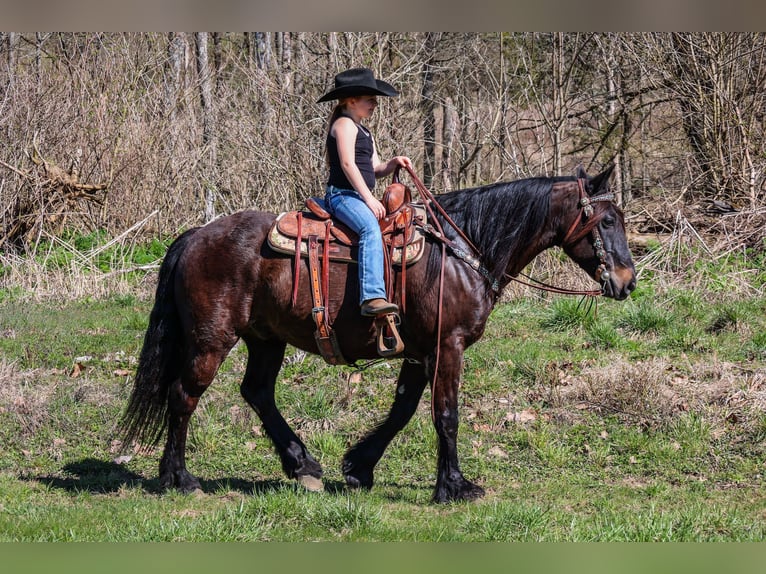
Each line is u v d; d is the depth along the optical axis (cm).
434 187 1872
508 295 1563
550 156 1977
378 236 746
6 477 855
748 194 1739
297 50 1903
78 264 1755
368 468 820
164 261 794
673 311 1403
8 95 1959
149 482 859
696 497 821
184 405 783
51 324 1412
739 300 1466
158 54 2209
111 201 2019
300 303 756
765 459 909
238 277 761
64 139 2003
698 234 1662
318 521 714
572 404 1052
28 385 1104
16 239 1855
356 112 771
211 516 704
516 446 963
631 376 1075
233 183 1942
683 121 1883
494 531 691
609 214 790
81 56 2153
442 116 2209
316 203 776
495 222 784
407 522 727
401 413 820
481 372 1160
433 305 764
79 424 1007
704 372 1136
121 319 1473
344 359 783
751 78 1812
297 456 823
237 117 1892
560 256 1623
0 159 1869
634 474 895
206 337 767
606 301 1473
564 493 834
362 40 1720
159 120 2059
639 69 1964
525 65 1902
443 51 2105
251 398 832
